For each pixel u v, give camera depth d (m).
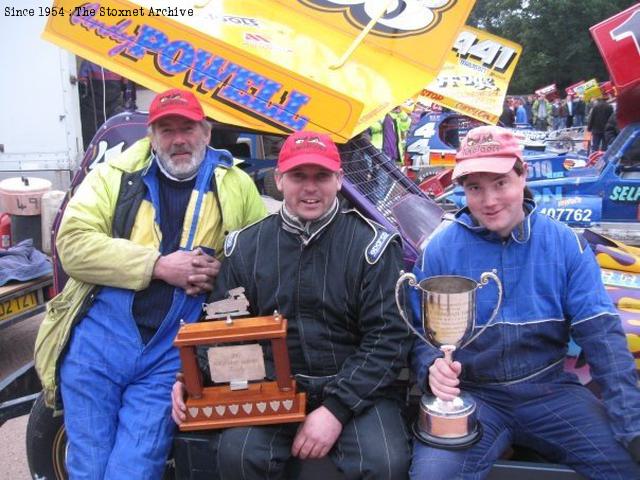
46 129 6.86
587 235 3.26
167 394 2.55
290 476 2.35
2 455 3.77
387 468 2.17
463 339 2.18
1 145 6.88
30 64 6.70
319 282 2.37
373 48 3.53
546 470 2.22
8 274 4.55
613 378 2.15
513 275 2.32
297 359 2.42
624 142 6.41
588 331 2.22
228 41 2.87
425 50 3.57
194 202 2.70
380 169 3.30
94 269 2.57
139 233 2.68
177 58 2.82
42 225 5.45
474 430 2.20
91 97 7.58
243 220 2.85
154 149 2.73
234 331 2.20
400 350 2.31
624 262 2.93
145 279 2.55
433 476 2.10
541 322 2.30
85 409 2.51
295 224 2.38
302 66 2.97
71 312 2.62
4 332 5.65
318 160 2.26
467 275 2.38
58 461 2.92
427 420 2.21
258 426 2.27
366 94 3.01
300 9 3.61
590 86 29.53
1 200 5.50
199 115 2.66
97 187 2.73
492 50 8.88
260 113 2.74
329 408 2.26
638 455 2.06
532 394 2.32
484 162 2.20
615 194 6.40
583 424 2.23
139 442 2.40
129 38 2.86
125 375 2.57
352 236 2.38
